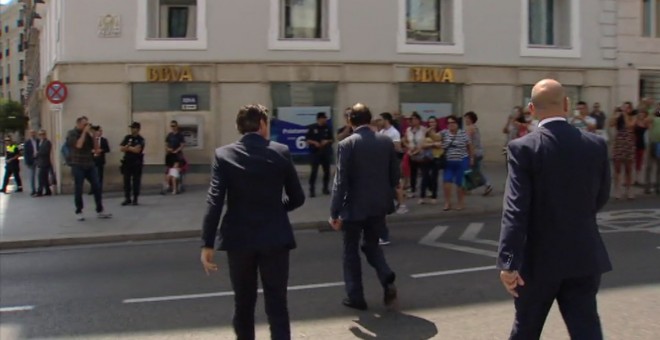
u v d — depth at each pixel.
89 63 18.09
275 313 4.59
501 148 19.59
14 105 70.75
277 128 18.47
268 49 18.36
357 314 6.15
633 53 20.67
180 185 16.92
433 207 13.55
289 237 4.58
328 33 18.66
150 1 18.44
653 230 10.46
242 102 18.33
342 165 6.16
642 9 20.92
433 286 7.15
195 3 18.59
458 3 19.30
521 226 3.56
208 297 7.03
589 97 20.39
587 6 20.34
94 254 10.18
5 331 5.96
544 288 3.64
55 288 7.74
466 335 5.43
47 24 25.23
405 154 14.26
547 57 20.00
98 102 18.17
